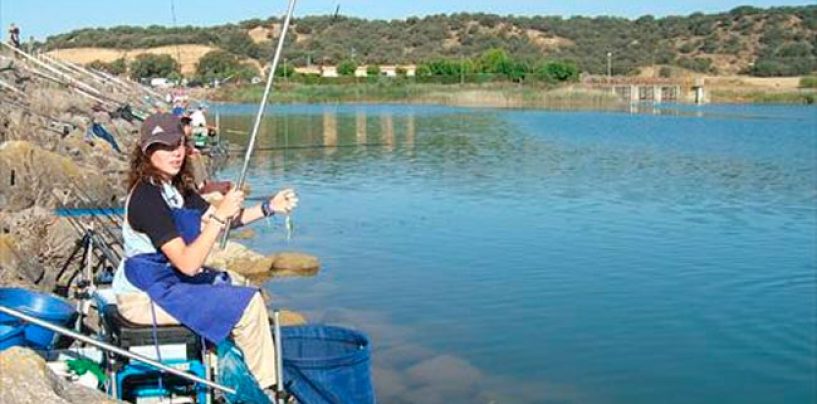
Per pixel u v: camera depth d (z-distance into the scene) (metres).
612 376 10.45
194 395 5.95
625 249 16.75
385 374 10.34
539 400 9.77
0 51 31.16
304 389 6.35
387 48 109.88
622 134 45.47
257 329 5.67
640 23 130.62
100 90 32.72
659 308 12.95
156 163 5.66
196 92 63.78
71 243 10.34
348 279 14.39
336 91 79.81
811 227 19.11
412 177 27.47
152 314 5.67
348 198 23.05
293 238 17.52
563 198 22.98
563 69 92.75
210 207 6.07
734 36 123.94
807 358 11.06
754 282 14.40
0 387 5.12
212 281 6.09
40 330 6.60
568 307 12.93
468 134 44.94
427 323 12.13
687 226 19.14
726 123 54.75
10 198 11.24
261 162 31.94
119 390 5.89
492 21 124.25
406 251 16.45
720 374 10.50
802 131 47.94
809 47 117.44
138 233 5.66
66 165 12.27
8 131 16.73
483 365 10.70
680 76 107.50
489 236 17.89
